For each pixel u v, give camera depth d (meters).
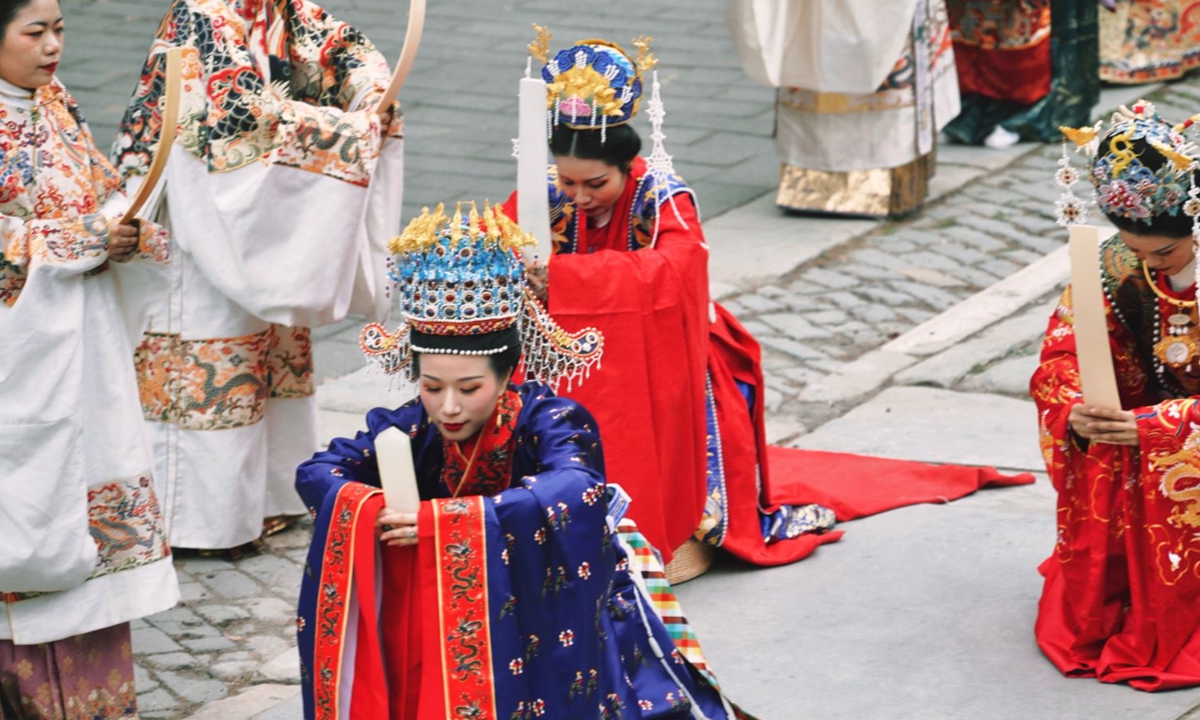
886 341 11.82
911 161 14.08
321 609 5.39
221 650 7.94
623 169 7.91
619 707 5.79
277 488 9.23
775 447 10.06
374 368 5.81
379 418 5.73
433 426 5.69
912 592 8.15
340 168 8.41
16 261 6.37
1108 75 17.69
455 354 5.27
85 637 6.86
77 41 19.80
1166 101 17.27
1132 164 6.55
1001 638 7.64
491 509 5.22
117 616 6.81
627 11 21.20
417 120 17.16
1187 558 6.96
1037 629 7.56
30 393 6.41
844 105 13.98
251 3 8.69
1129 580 7.18
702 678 6.14
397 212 9.08
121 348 6.81
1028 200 14.70
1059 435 7.12
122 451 6.78
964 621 7.82
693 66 18.97
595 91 7.64
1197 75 18.19
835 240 13.75
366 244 8.84
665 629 6.04
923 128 14.00
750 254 13.47
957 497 9.27
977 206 14.56
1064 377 7.17
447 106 17.59
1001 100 16.09
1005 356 11.39
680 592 8.33
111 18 20.86
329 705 5.41
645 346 7.86
